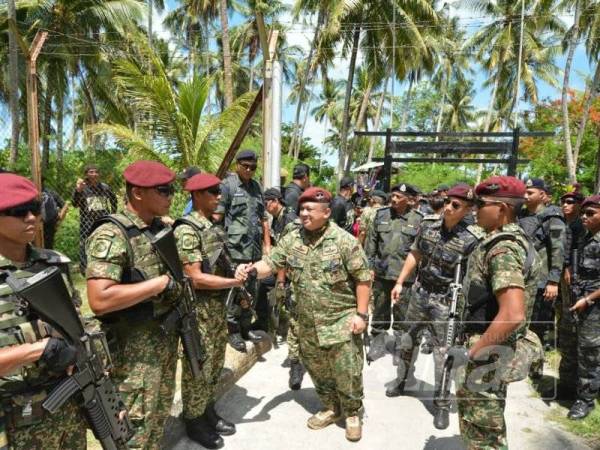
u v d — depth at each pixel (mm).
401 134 9578
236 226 4270
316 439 3164
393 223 4738
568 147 21453
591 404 3574
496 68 33562
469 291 2455
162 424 2584
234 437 3174
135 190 2271
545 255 4500
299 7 21578
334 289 3002
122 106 17547
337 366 3035
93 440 2818
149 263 2277
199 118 8633
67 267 1973
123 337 2299
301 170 5680
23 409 1655
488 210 2352
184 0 31609
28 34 15891
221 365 3229
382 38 23281
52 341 1611
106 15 16484
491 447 2420
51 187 8188
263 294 4930
